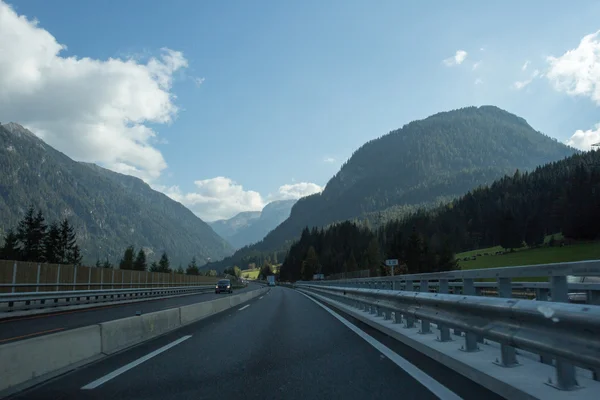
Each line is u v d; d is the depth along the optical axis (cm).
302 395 534
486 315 561
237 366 716
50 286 2605
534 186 13338
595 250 8188
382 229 18338
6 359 560
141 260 11556
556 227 10431
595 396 418
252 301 2931
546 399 414
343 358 764
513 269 536
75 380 621
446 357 660
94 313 2047
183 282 5919
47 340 657
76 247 9950
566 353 394
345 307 1947
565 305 400
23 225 8912
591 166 9169
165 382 608
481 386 538
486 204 14338
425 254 9831
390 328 1030
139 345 945
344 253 15738
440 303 714
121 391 561
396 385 564
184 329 1240
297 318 1573
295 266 18838
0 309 1847
